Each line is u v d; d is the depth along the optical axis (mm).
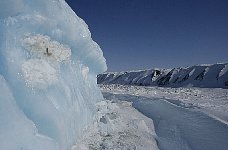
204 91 41500
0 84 5094
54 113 6141
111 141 8875
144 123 11781
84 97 9023
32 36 6328
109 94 29109
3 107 4918
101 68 11453
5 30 5668
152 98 23703
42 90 6203
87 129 8820
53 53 7055
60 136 6145
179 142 9500
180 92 36125
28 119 5379
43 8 6641
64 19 7379
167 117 13320
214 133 9695
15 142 4762
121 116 12414
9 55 5590
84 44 8977
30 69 6031
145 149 8648
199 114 12695
